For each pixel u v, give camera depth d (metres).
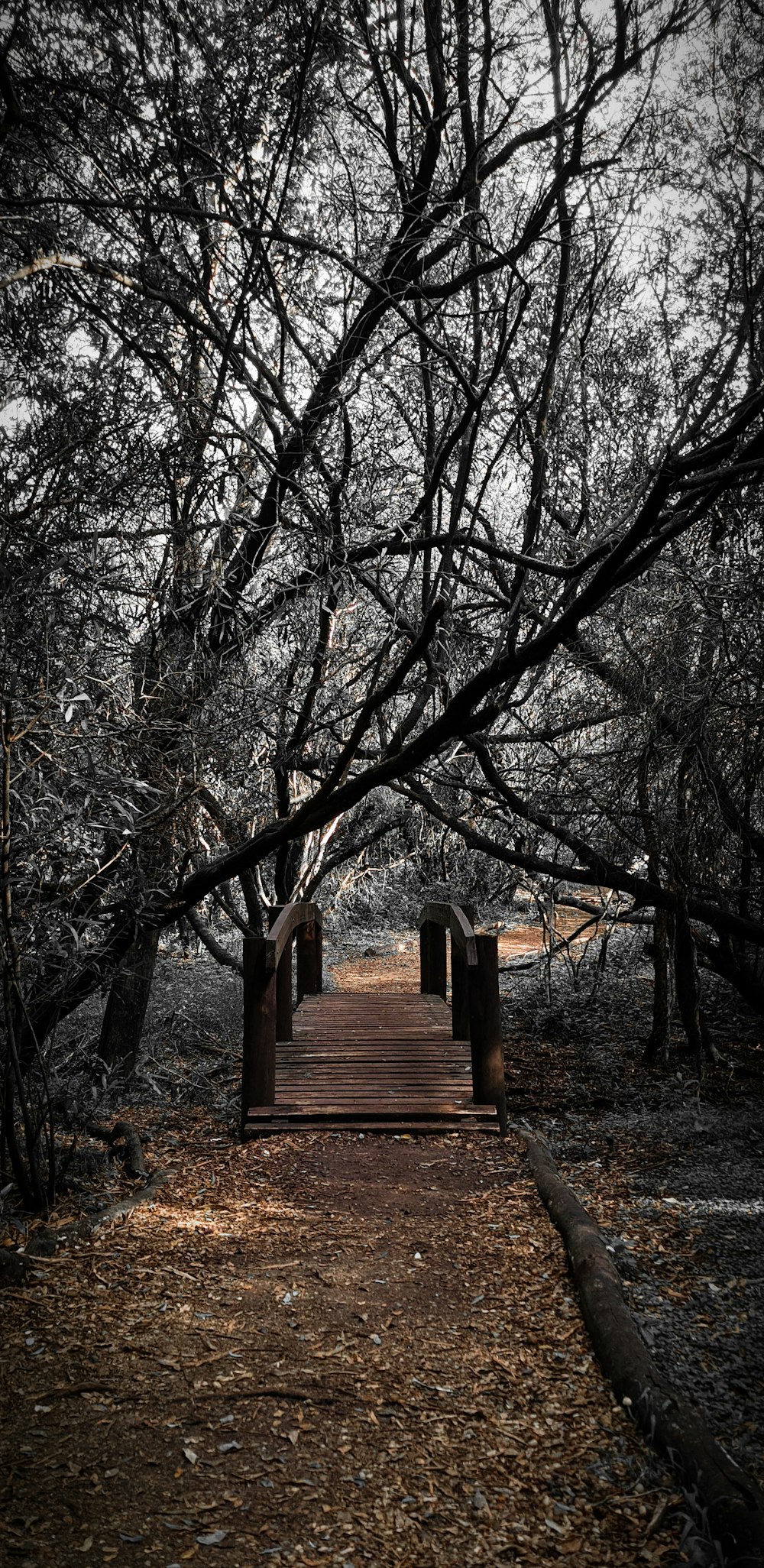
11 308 5.88
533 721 7.89
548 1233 4.73
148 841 6.01
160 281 5.89
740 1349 3.68
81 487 5.73
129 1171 5.63
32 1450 3.04
